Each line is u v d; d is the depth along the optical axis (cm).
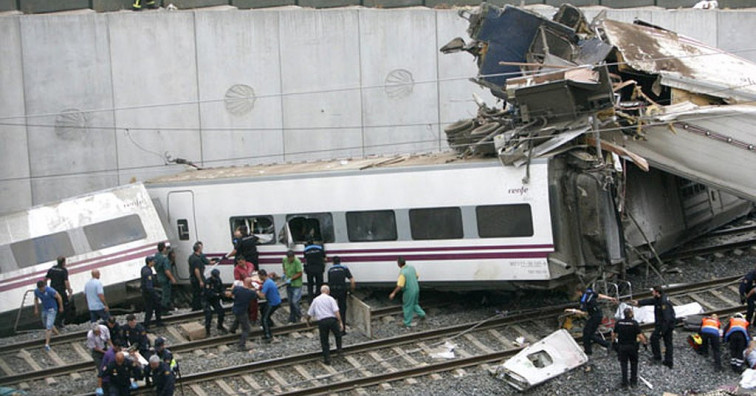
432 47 4775
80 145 4450
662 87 3158
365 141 4734
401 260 2972
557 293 3203
